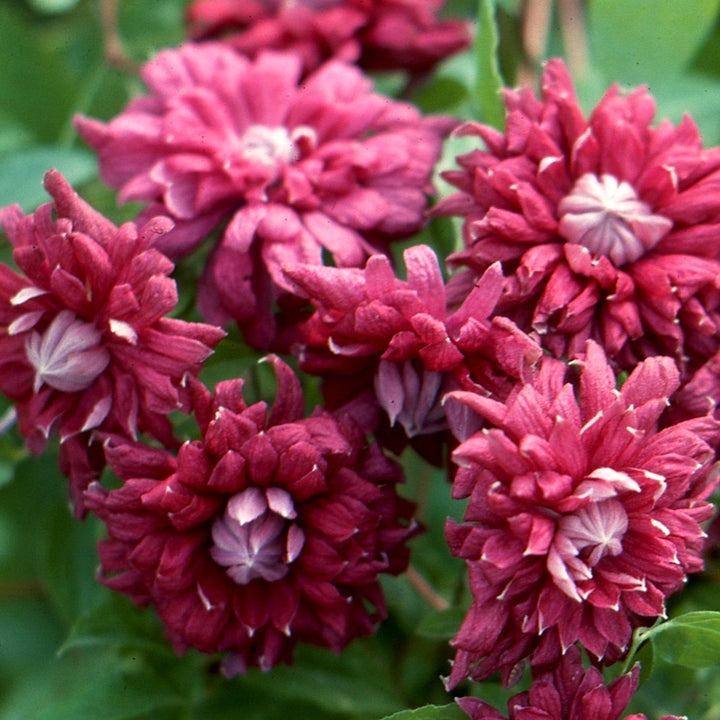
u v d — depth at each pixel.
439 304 0.54
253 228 0.57
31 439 0.57
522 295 0.55
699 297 0.56
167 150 0.59
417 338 0.54
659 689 0.59
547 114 0.57
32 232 0.55
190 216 0.58
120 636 0.59
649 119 0.57
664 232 0.56
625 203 0.56
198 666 0.59
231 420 0.54
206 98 0.59
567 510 0.53
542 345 0.55
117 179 0.59
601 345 0.56
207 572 0.55
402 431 0.56
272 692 0.59
